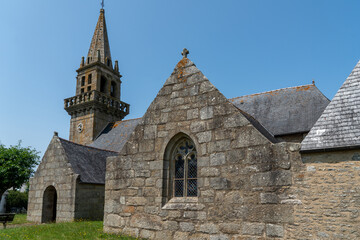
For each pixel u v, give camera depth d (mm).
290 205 7434
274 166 7812
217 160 8750
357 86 8094
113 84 33812
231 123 8742
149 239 9516
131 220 10102
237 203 8172
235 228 8062
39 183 17906
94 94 29734
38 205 17594
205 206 8680
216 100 9188
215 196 8562
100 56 32406
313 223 7137
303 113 15547
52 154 17703
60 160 17141
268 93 18312
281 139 15125
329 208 7074
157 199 9664
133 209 10133
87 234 10375
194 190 9344
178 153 9961
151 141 10281
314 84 16938
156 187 9789
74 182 16016
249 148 8281
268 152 7961
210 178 8766
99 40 33750
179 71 10273
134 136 10742
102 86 33250
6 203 34156
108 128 29812
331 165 7273
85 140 29328
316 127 7883
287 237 7320
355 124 7449
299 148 7637
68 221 15672
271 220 7594
